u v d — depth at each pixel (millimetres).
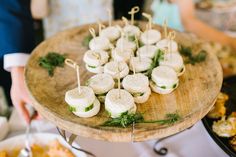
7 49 543
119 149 466
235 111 478
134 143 474
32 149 456
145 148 467
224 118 461
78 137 475
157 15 792
